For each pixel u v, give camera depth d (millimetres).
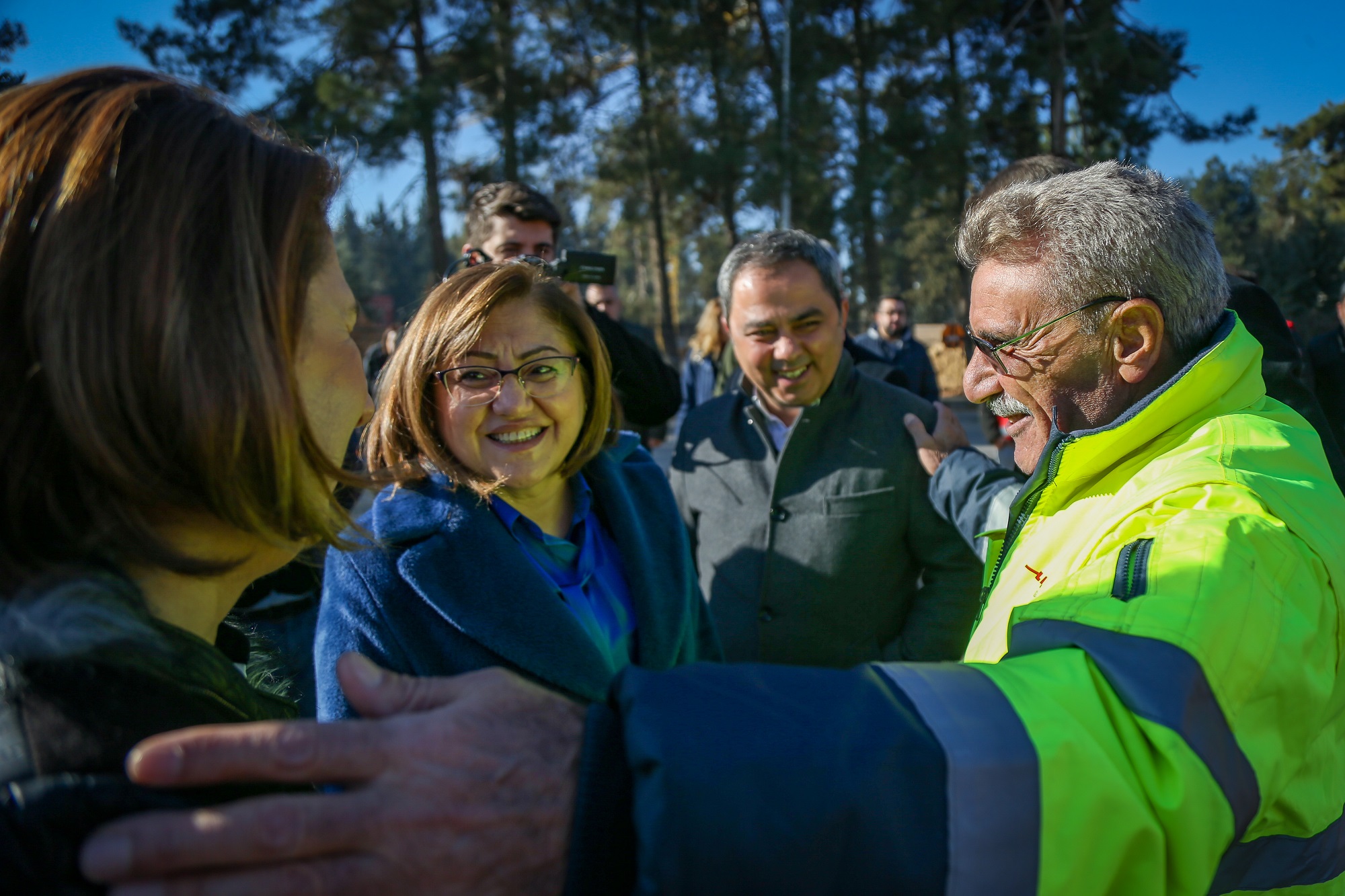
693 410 2418
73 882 513
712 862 561
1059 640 732
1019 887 582
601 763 609
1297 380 1714
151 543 634
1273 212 33875
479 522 1298
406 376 1331
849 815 569
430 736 571
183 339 603
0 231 595
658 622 1475
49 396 587
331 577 1280
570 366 1369
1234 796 653
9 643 559
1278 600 747
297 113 15531
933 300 37906
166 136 629
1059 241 1075
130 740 570
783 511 2084
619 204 21547
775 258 2029
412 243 48062
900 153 17609
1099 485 1046
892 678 658
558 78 17734
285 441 659
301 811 517
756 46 19109
